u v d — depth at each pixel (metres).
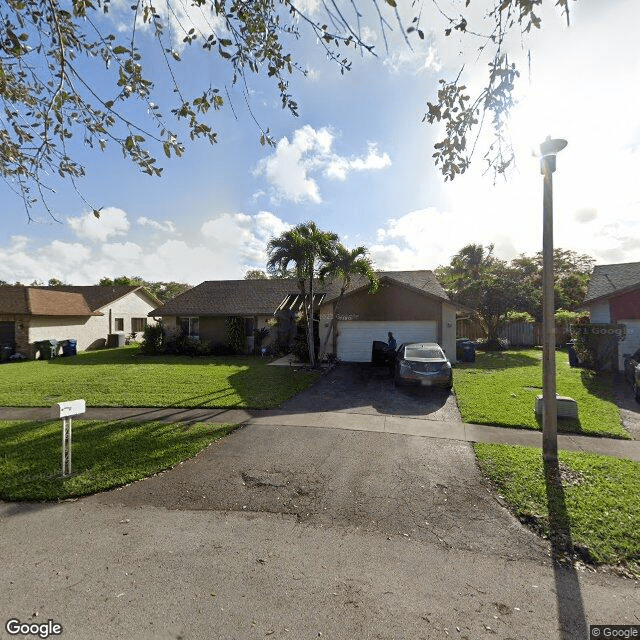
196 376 13.80
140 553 3.70
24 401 10.27
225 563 3.55
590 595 3.16
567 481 5.14
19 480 5.29
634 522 4.12
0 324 21.64
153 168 3.44
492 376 13.38
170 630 2.75
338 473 5.60
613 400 9.75
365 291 17.06
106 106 3.15
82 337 25.97
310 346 15.09
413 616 2.90
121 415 8.73
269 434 7.35
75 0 2.77
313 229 14.91
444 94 3.02
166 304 23.31
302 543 3.89
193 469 5.77
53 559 3.59
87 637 2.68
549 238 6.05
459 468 5.74
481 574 3.42
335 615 2.90
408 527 4.20
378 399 10.23
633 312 13.91
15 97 3.25
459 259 35.06
